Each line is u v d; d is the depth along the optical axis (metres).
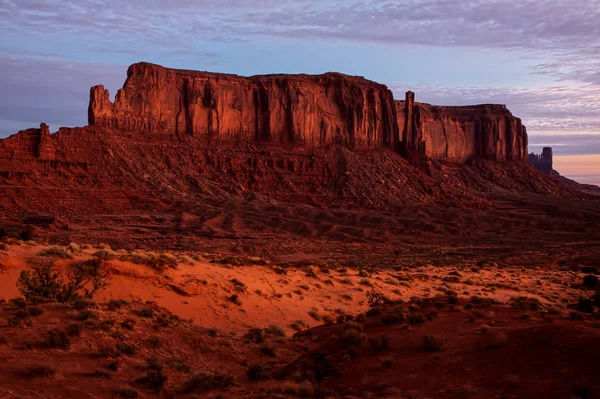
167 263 32.31
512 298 37.22
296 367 19.03
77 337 18.62
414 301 27.91
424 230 151.38
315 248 116.81
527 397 13.43
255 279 36.88
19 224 111.81
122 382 16.19
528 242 138.50
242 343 22.77
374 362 17.78
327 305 35.75
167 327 22.45
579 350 15.38
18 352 16.73
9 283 26.19
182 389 16.61
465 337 18.80
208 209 154.00
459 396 14.10
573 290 52.06
